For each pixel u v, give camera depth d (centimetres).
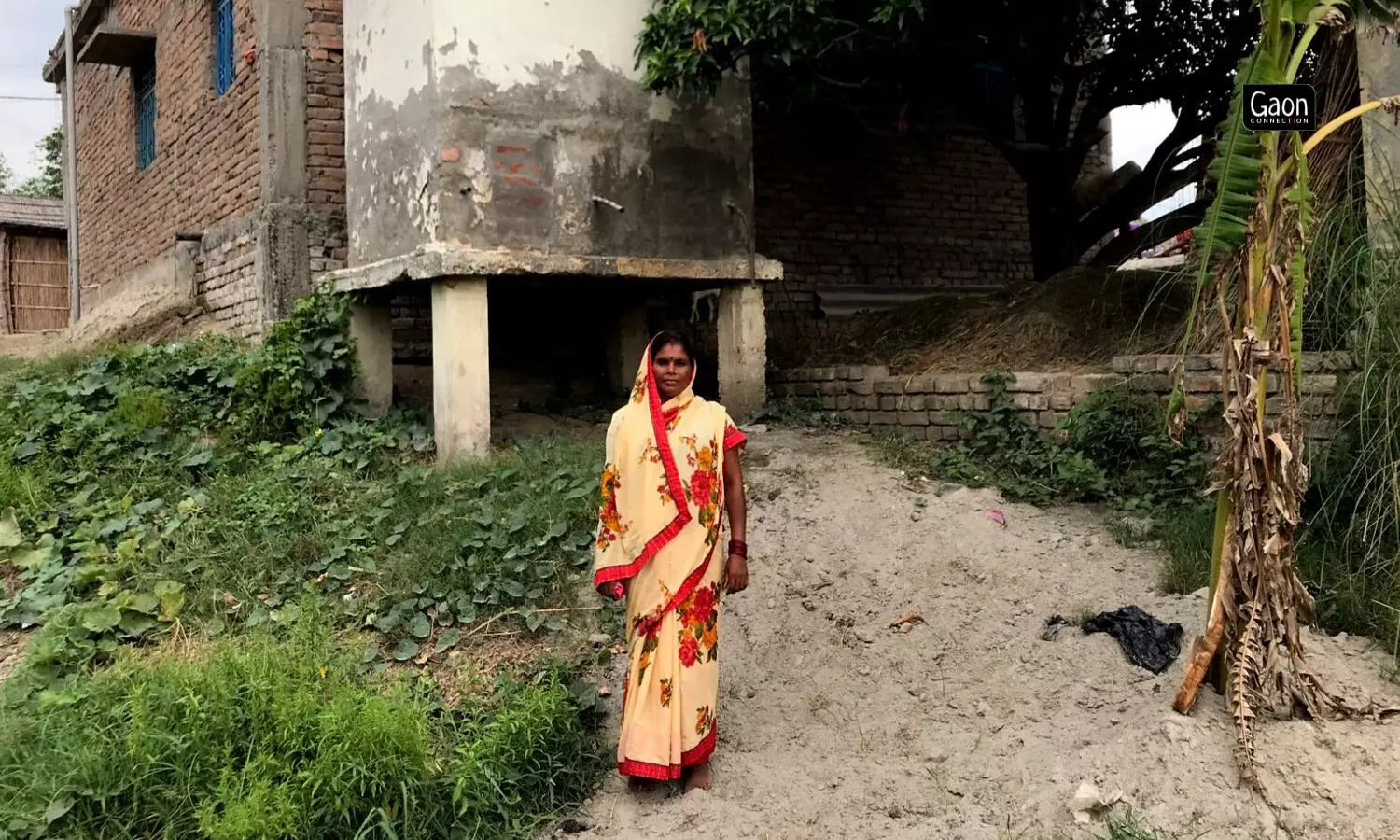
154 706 374
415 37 649
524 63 655
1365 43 539
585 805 380
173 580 493
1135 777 352
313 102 824
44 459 603
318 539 533
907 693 432
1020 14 768
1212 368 565
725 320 757
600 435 732
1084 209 1179
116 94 1259
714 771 387
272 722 367
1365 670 399
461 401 645
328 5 829
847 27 715
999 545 525
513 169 651
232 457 628
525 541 527
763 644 471
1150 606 457
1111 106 912
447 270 623
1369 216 525
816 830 353
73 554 528
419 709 387
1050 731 390
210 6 951
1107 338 696
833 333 895
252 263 839
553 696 401
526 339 906
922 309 848
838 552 534
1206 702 379
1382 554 448
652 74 658
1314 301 530
